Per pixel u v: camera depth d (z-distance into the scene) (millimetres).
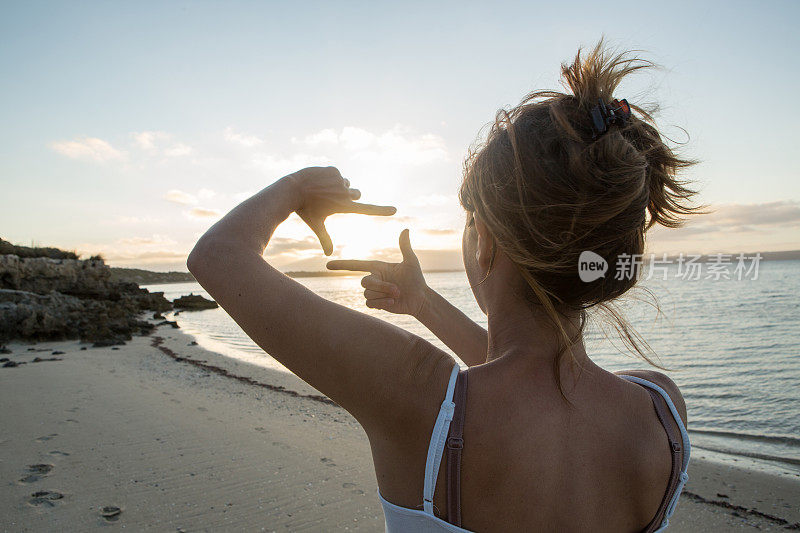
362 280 1051
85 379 9562
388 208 835
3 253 29344
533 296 689
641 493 674
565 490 632
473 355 1033
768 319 22797
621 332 793
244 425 6605
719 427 7816
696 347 15703
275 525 3891
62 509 3951
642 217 667
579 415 665
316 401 8500
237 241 699
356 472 4988
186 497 4281
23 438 5547
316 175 820
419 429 622
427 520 621
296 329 631
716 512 4441
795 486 5074
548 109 694
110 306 29875
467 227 796
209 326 28344
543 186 623
